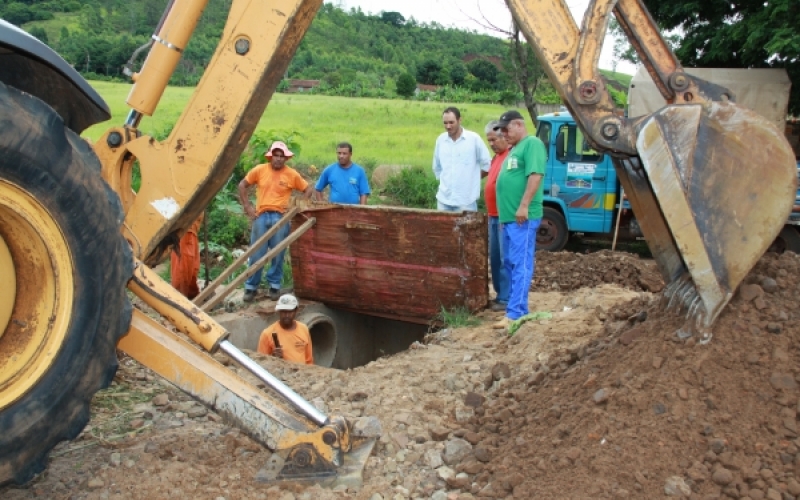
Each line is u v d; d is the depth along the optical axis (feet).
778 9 36.58
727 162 11.46
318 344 26.76
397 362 17.30
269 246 26.68
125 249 9.67
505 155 23.20
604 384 11.88
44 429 8.96
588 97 11.68
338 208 25.22
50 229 8.85
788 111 41.06
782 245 33.60
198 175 11.98
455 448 11.87
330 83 210.38
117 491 10.60
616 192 37.50
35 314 9.08
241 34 11.75
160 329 10.68
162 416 13.50
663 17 45.29
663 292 13.47
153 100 12.17
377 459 11.65
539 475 10.53
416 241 24.08
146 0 218.38
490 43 327.88
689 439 10.45
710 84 11.87
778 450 10.13
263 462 11.40
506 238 22.11
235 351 10.79
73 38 163.53
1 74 10.24
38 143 8.50
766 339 11.35
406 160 67.62
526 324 18.71
